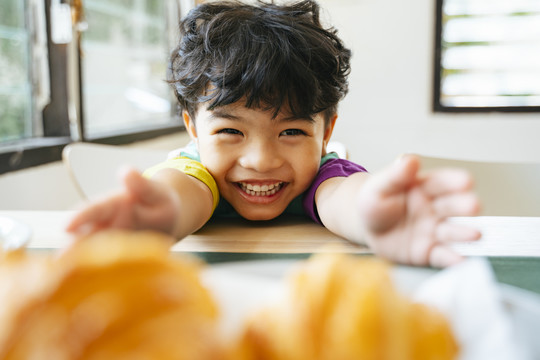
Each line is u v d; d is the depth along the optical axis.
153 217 0.33
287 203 0.68
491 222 0.59
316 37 0.69
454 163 0.96
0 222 0.42
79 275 0.14
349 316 0.17
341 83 0.74
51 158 1.38
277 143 0.65
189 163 0.68
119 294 0.14
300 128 0.65
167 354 0.14
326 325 0.17
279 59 0.62
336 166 0.71
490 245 0.48
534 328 0.23
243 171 0.66
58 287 0.14
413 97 2.20
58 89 1.52
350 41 2.20
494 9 2.08
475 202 0.31
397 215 0.33
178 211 0.35
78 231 0.29
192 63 0.70
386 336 0.17
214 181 0.67
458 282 0.22
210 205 0.61
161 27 2.37
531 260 0.43
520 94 2.13
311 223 0.63
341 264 0.19
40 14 1.48
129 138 1.83
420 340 0.18
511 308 0.24
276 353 0.17
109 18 1.92
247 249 0.48
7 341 0.13
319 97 0.66
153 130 2.03
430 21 2.13
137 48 2.15
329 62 0.69
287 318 0.18
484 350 0.20
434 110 2.19
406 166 0.33
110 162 1.03
